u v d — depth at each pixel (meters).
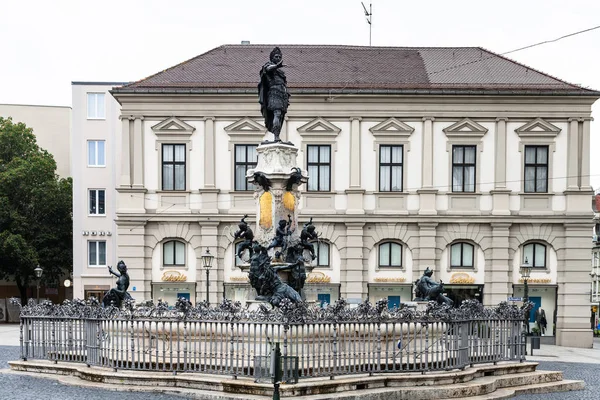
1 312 54.59
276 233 19.92
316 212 39.41
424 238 39.31
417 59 44.38
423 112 39.62
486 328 17.70
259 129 39.56
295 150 21.78
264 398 13.91
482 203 39.59
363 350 15.45
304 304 15.27
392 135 39.66
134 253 39.38
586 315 38.81
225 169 39.75
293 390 13.98
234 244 39.66
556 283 39.19
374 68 42.84
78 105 48.25
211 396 14.34
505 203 39.34
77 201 47.84
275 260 19.86
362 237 39.44
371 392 14.59
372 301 39.50
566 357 30.80
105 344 16.77
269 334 15.32
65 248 53.22
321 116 39.69
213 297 39.38
